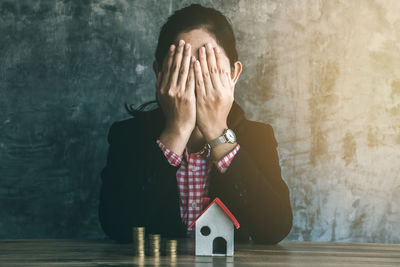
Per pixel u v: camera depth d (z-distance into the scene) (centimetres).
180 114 138
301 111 217
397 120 218
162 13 218
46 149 213
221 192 139
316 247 121
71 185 212
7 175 212
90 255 100
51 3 216
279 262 90
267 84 217
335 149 217
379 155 217
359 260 96
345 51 219
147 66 217
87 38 216
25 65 215
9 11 215
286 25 219
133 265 84
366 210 216
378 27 220
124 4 217
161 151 139
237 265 85
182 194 148
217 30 144
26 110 214
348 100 218
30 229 210
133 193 143
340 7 220
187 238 142
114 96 215
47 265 85
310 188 215
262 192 136
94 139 214
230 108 151
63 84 215
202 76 138
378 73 219
